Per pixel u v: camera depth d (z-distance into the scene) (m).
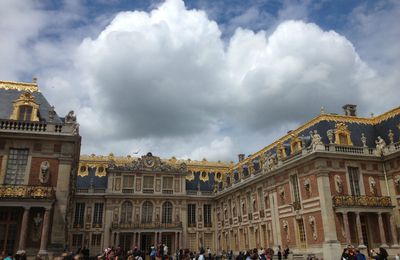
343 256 22.52
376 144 41.41
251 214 51.19
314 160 38.31
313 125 44.31
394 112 42.84
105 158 65.25
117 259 24.98
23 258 20.19
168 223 61.25
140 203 61.66
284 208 43.09
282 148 45.38
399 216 37.72
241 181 55.72
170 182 64.75
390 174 39.59
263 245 47.50
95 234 57.94
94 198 59.75
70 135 31.06
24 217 27.33
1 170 29.19
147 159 64.44
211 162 71.88
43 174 29.77
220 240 62.34
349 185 38.06
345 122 43.88
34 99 32.75
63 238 28.59
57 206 29.20
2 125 30.25
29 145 30.41
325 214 35.72
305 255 36.34
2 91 34.16
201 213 64.88
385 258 23.80
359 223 35.81
